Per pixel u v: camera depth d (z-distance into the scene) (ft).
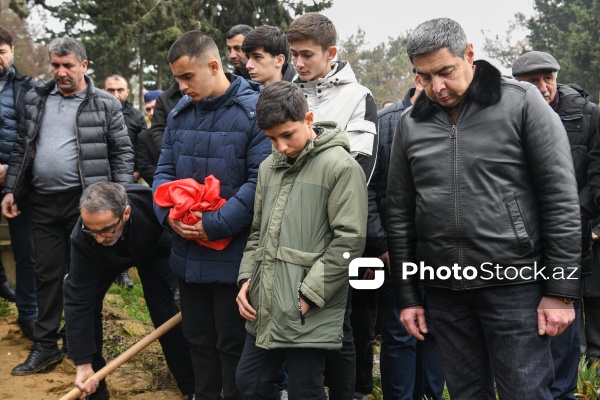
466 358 8.28
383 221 11.02
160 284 11.44
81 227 9.89
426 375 11.63
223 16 37.55
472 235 7.74
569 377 10.79
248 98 9.46
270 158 9.00
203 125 9.54
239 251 9.43
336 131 8.71
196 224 9.12
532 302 7.76
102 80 61.05
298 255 8.41
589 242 9.93
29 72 64.90
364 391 11.36
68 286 10.34
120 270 11.16
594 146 11.36
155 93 19.25
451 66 7.54
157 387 12.80
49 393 11.96
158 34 34.01
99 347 11.39
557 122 7.69
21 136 12.91
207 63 9.27
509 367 7.73
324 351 8.69
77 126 12.76
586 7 91.09
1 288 16.03
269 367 8.74
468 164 7.75
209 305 9.85
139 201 10.32
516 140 7.64
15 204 13.08
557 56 85.10
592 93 78.23
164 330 10.78
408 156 8.29
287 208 8.55
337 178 8.36
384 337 10.80
